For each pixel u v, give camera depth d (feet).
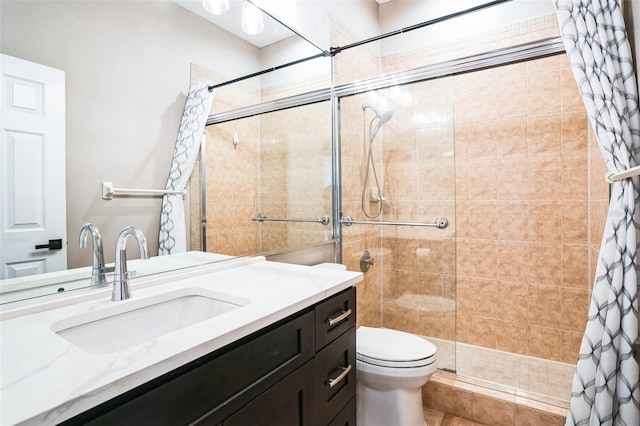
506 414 5.52
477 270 7.89
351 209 7.14
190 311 3.58
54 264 3.09
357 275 4.15
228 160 4.93
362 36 8.30
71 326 2.67
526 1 7.25
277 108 5.77
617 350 3.80
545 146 7.10
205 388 2.22
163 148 4.03
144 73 3.80
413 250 6.62
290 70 5.97
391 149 6.71
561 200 7.00
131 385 1.79
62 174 3.14
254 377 2.60
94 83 3.35
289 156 6.07
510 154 7.45
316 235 6.79
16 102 2.81
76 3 3.20
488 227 7.74
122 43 3.58
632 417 3.60
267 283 3.74
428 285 6.51
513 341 7.54
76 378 1.74
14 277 2.83
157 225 3.99
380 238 6.92
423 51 8.41
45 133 3.01
